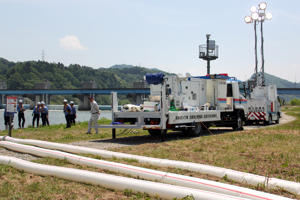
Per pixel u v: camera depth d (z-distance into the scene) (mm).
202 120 14438
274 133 13977
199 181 5480
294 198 5203
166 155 8445
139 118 12070
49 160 7664
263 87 26250
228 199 4512
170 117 12148
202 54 25281
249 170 6781
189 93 14688
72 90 114500
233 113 17594
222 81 16375
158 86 13914
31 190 5219
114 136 13242
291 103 127812
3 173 6211
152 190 5125
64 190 5301
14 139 11359
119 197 5082
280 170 6777
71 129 18031
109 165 6754
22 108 20641
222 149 9516
